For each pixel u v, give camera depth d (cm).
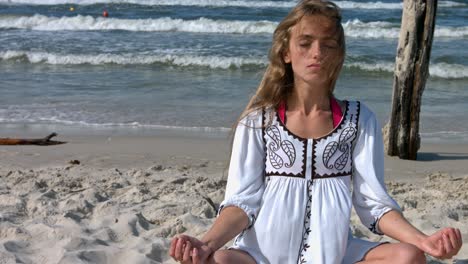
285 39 315
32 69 1461
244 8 2592
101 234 455
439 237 290
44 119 985
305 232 311
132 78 1356
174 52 1634
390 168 728
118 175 648
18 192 567
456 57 1619
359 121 318
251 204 314
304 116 317
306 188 313
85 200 529
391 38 1983
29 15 2259
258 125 319
